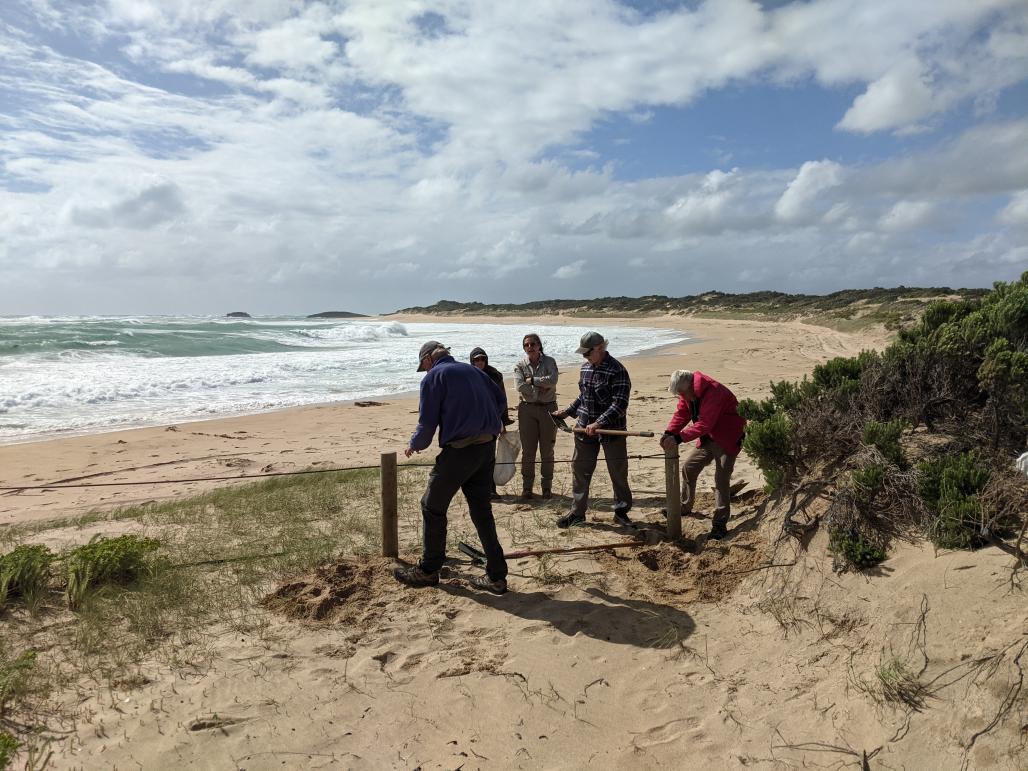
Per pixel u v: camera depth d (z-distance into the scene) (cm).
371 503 737
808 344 3553
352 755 316
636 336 4716
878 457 445
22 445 1204
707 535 550
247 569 523
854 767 284
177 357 2745
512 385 2112
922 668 308
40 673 377
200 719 338
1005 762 255
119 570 508
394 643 416
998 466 442
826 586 401
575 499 621
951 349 518
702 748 314
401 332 4653
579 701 356
